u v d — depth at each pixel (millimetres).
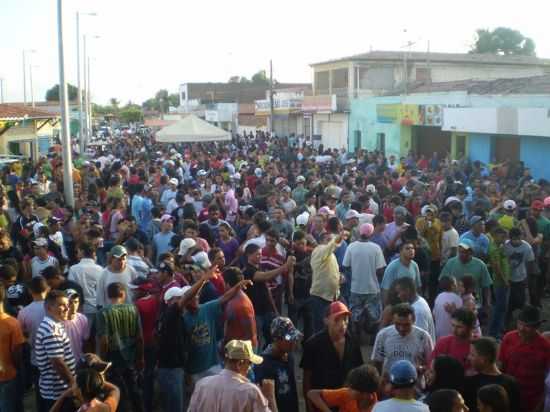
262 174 20250
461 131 25906
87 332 6988
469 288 7777
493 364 5512
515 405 5398
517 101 24000
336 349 6102
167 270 7797
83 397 5254
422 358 6301
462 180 19016
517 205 13523
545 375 6188
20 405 7031
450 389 4906
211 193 15734
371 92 39562
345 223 11797
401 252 8914
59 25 17781
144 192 15492
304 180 16672
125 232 11508
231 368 5285
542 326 11102
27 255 10133
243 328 7250
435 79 40625
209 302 7215
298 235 10125
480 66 40844
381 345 6395
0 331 6750
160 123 51812
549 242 11773
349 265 9922
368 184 16297
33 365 7191
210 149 34000
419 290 9125
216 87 90812
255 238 10422
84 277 8633
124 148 39906
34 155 32562
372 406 5074
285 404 5918
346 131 39062
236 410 5113
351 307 9945
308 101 42688
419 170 21984
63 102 17641
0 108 28734
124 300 7156
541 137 22625
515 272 10383
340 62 40750
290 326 5895
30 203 12492
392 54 41531
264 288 8680
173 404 6879
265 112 50844
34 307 7262
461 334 6145
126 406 6758
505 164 21516
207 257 8992
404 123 31203
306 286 10047
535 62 41781
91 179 20578
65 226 12336
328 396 5449
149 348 7492
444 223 11148
